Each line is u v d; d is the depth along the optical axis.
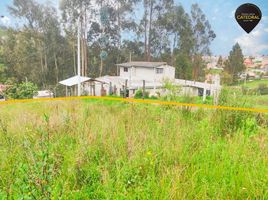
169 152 2.90
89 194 2.16
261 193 2.18
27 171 1.92
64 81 13.34
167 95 5.76
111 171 2.55
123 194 2.08
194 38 13.09
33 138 2.99
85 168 2.55
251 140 3.64
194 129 3.81
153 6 15.01
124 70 16.44
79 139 3.14
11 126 3.82
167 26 14.59
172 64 14.97
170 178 2.30
